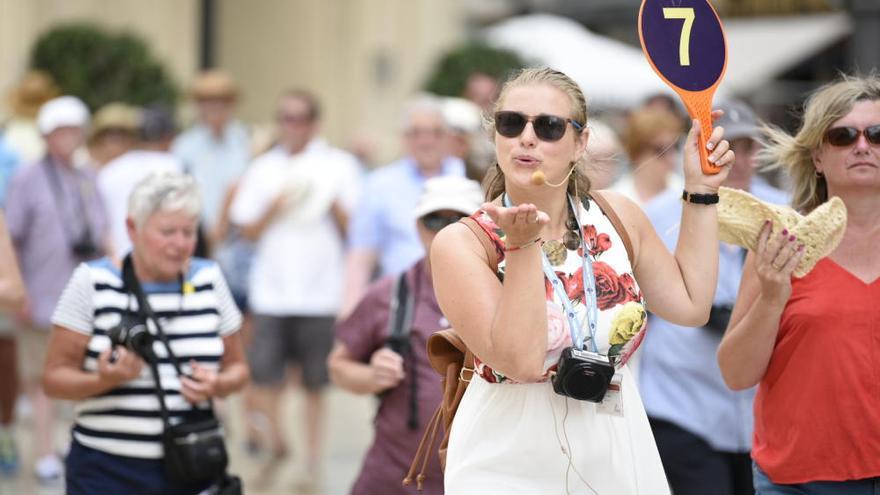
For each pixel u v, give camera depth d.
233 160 31.39
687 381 16.11
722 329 15.88
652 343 16.47
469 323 9.62
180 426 13.44
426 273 14.66
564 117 9.83
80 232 24.73
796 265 11.26
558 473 10.00
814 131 12.06
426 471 13.93
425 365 14.23
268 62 55.53
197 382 13.55
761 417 12.25
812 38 50.28
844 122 11.80
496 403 10.11
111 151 28.27
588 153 10.46
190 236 13.78
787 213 11.17
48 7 43.62
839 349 11.60
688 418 16.05
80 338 13.59
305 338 25.72
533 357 9.38
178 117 41.81
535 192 10.00
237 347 14.60
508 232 9.20
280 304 25.66
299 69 55.28
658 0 10.74
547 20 51.06
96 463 13.49
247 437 26.80
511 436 10.03
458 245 9.84
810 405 11.68
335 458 27.59
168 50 48.34
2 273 16.80
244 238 26.05
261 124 55.28
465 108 23.66
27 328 24.33
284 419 30.97
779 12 52.09
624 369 10.43
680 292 10.74
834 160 11.91
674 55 10.77
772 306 11.44
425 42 56.12
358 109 55.31
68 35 40.69
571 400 10.05
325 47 55.31
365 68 55.28
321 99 55.28
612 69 46.91
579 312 10.06
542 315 9.35
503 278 9.81
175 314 13.83
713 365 15.98
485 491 10.02
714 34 10.85
